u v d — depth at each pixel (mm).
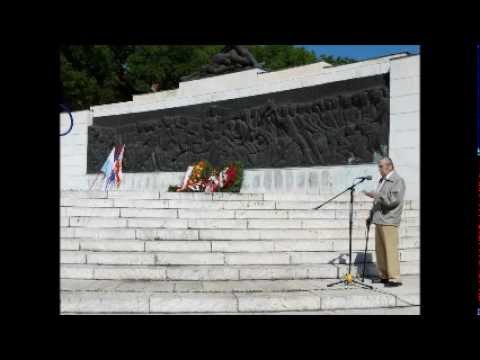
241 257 7781
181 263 7691
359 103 15438
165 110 22672
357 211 10656
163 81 51344
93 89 43875
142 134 23281
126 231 8758
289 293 6211
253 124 18750
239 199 12109
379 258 7008
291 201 11977
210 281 7008
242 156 18953
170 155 21953
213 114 20250
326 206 11297
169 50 49938
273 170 17719
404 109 14359
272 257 7859
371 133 15023
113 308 5711
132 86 50625
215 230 8883
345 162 15656
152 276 7109
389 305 6086
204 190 18500
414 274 8047
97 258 7688
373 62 16219
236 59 22766
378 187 6930
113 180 22812
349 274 6844
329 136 16188
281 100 18062
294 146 17188
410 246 9156
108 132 24828
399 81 14516
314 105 16750
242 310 5828
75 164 26047
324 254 8047
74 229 8859
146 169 22906
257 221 9438
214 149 20062
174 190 20172
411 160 14133
